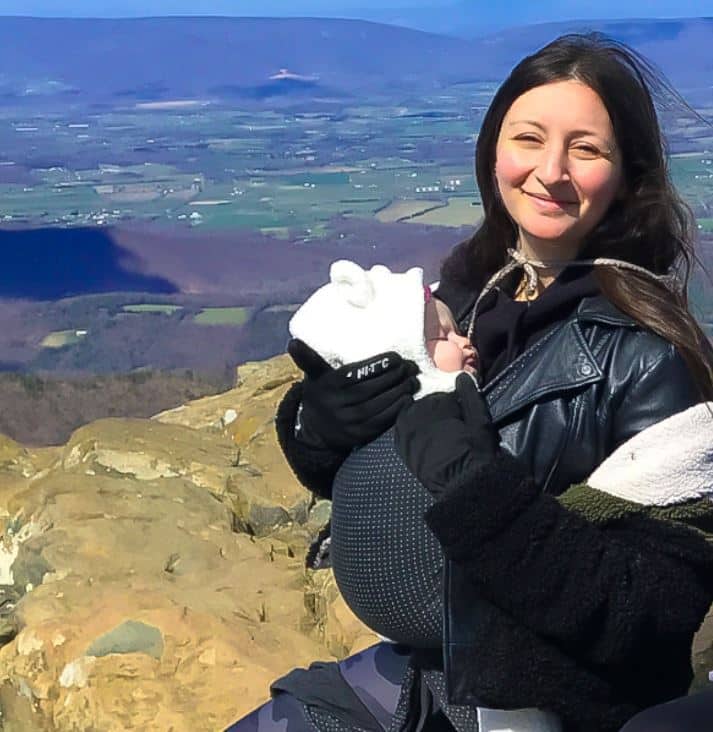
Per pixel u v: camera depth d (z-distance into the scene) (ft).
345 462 8.13
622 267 7.97
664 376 7.47
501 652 7.11
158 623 13.44
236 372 34.17
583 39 8.34
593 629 6.96
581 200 8.24
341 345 7.92
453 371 8.02
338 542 8.09
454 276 9.40
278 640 13.88
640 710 7.28
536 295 8.69
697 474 7.13
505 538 6.95
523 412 7.68
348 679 8.86
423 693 8.00
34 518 18.12
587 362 7.59
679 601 7.06
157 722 12.31
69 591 14.90
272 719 8.78
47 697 13.08
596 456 7.55
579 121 8.13
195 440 22.56
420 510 7.59
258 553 17.38
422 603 7.65
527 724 7.44
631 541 7.13
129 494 18.85
